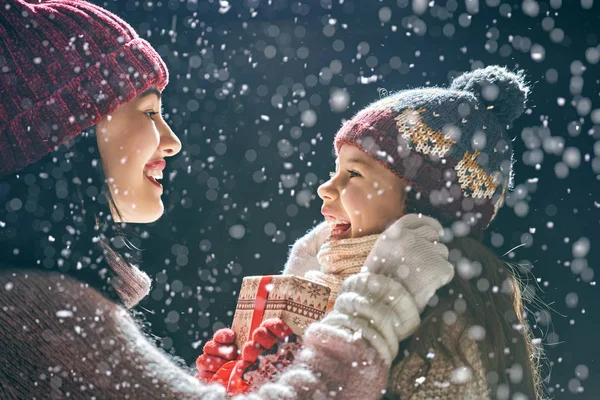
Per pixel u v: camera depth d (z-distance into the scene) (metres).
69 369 0.95
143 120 1.26
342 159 1.42
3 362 0.93
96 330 0.99
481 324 1.26
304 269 1.64
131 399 0.97
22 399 0.93
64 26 1.16
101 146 1.22
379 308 1.13
